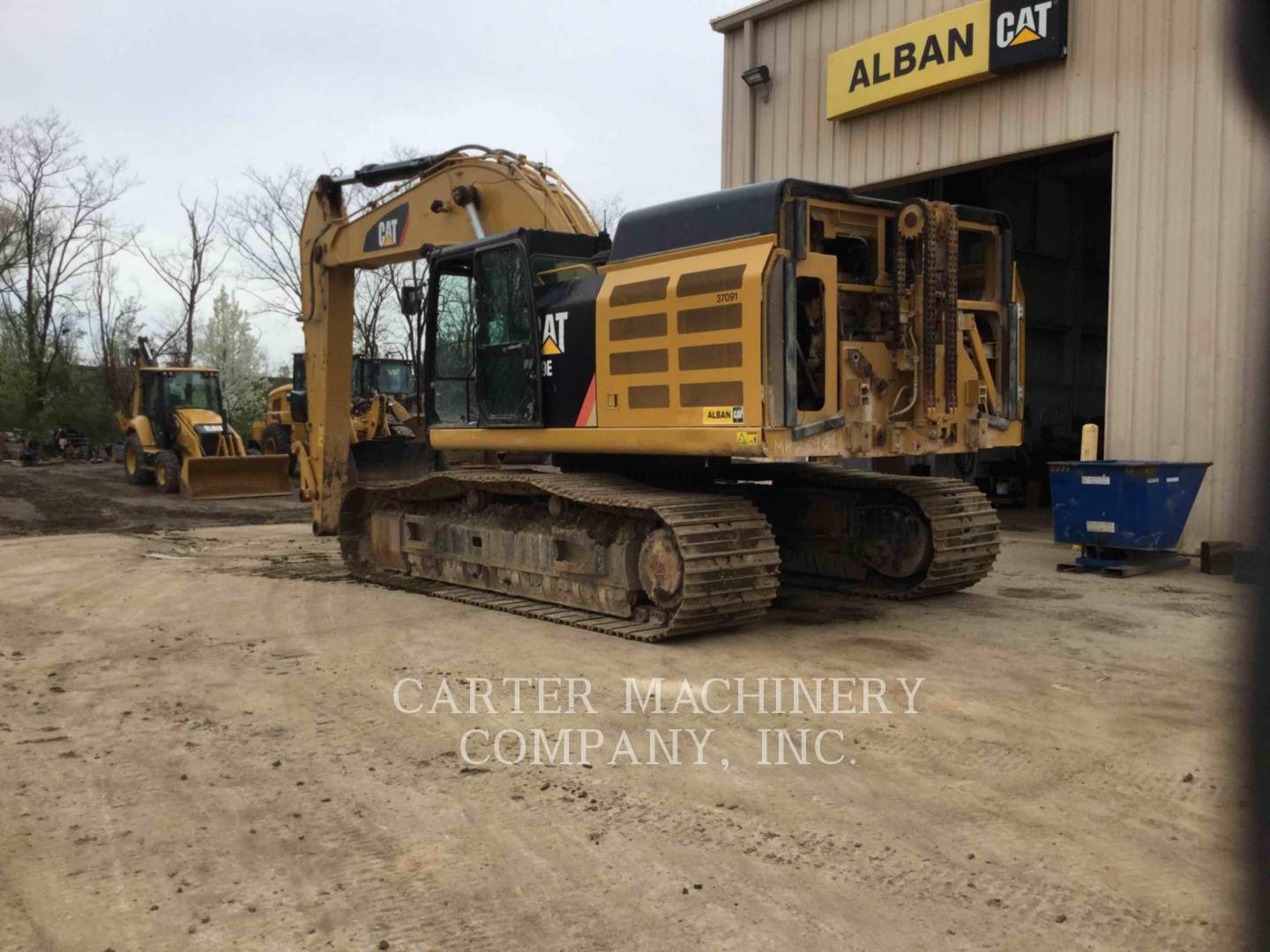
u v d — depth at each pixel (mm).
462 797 4430
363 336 33562
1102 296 22891
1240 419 11227
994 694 5922
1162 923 3326
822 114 15836
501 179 9773
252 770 4758
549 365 8242
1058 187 21297
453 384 9414
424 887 3621
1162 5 11820
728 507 7406
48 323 39031
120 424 24891
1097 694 5926
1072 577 10172
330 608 8680
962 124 13984
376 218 11297
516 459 10062
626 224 7824
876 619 8031
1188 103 11617
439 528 9531
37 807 4348
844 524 8969
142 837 4047
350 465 12984
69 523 16375
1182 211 11703
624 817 4207
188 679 6379
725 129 17406
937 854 3850
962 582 8602
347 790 4516
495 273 8789
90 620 8266
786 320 6789
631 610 7684
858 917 3395
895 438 7367
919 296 7379
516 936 3287
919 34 14070
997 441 7992
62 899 3543
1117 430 12328
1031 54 12820
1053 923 3340
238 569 11070
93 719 5551
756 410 6742
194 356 43156
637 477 8594
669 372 7277
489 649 7090
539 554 8375
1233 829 4055
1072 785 4527
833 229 7336
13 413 35938
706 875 3697
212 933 3309
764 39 16688
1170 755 4898
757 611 7445
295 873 3730
